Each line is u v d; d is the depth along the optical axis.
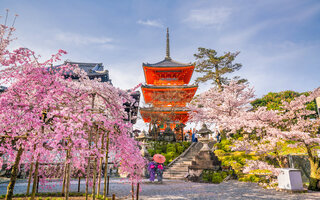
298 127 9.38
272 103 24.56
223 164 13.91
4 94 4.07
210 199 7.23
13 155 4.04
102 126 5.26
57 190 8.67
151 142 21.19
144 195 8.09
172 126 29.89
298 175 8.51
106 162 6.11
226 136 20.98
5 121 3.72
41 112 4.11
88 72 24.45
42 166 6.83
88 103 5.55
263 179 10.98
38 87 4.32
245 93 19.77
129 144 5.56
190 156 17.88
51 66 5.02
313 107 17.78
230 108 17.44
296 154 10.41
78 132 4.33
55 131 3.86
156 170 12.48
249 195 7.82
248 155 13.79
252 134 14.62
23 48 4.49
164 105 30.36
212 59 25.59
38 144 4.01
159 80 33.50
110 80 26.86
